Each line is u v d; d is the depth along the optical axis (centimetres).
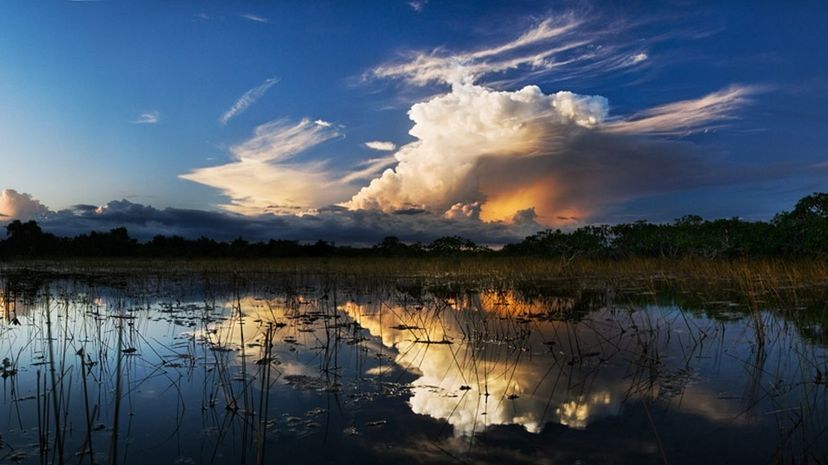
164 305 1569
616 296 1716
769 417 578
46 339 1045
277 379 755
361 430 555
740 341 972
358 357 886
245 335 1092
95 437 546
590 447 506
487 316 1333
